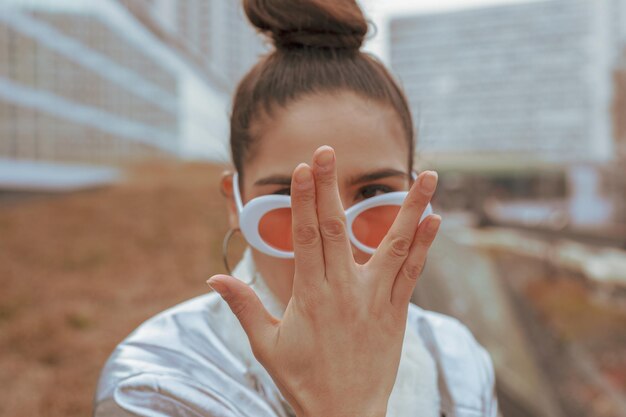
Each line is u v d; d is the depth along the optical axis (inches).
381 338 26.3
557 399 285.3
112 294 181.5
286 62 36.1
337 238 25.4
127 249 220.7
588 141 1243.2
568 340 405.4
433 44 1366.9
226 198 42.0
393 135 36.0
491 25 1347.2
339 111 33.8
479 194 844.6
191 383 33.2
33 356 134.8
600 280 588.1
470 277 278.1
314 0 36.2
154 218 260.7
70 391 122.1
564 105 1295.5
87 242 225.1
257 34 40.8
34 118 313.3
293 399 26.2
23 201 286.0
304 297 25.8
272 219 33.3
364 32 37.6
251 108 36.0
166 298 186.4
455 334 45.0
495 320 273.9
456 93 1322.6
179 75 286.0
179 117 324.8
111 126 349.7
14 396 114.4
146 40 271.1
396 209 33.9
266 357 26.3
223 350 35.9
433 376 38.6
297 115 33.8
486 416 40.9
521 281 563.5
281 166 34.2
